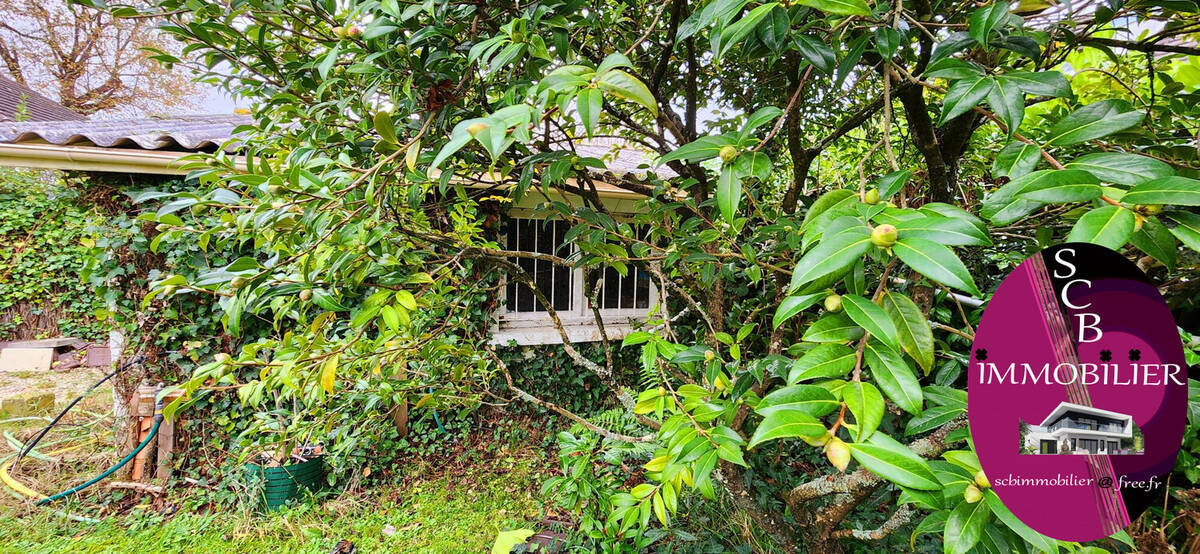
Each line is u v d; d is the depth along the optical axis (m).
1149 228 0.42
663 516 1.01
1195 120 1.07
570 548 2.51
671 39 1.30
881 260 0.47
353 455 3.27
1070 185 0.43
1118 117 0.50
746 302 2.01
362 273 1.05
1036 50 0.76
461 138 0.50
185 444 3.30
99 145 3.01
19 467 3.31
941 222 0.42
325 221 0.84
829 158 2.54
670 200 1.71
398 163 0.90
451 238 1.42
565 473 1.82
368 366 1.38
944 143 1.20
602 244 1.45
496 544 2.01
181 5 1.05
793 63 1.39
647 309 4.93
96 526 2.86
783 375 0.98
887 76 0.66
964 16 0.99
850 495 1.20
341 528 2.89
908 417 1.52
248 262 0.88
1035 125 1.68
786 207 1.64
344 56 1.09
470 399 2.09
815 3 0.52
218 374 0.94
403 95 1.12
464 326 1.83
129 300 3.21
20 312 5.56
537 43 0.75
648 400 0.99
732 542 2.23
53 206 5.15
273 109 1.33
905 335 0.53
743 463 0.70
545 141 1.49
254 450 2.25
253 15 1.10
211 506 3.12
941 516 0.59
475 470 3.63
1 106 7.73
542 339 4.23
